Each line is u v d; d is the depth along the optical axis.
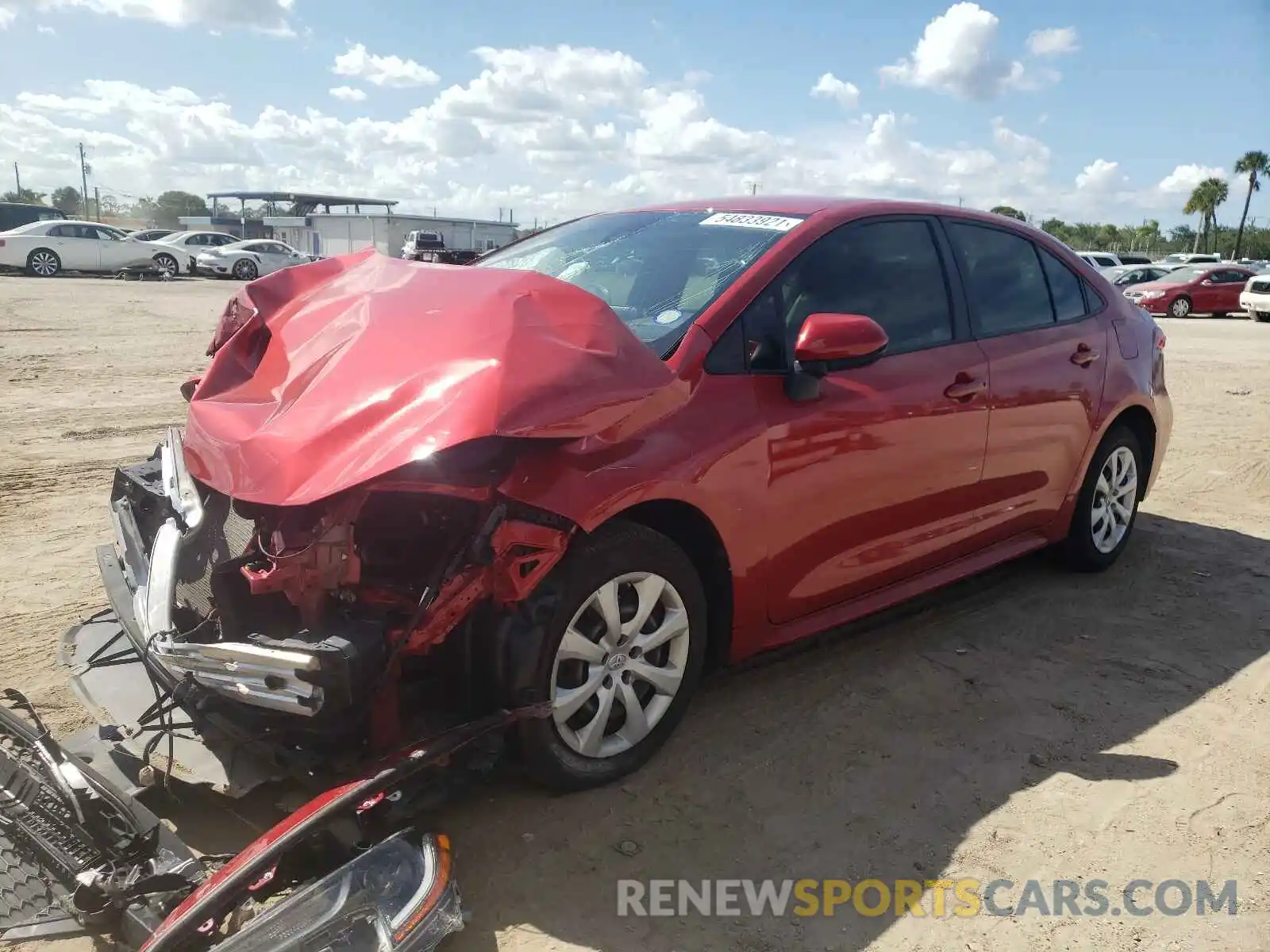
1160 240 87.25
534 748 2.80
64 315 16.95
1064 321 4.60
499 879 2.63
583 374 2.64
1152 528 5.86
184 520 3.03
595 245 3.96
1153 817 2.97
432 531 2.80
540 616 2.72
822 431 3.35
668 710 3.14
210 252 30.91
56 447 7.18
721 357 3.18
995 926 2.52
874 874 2.70
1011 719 3.54
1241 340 18.70
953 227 4.17
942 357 3.86
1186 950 2.45
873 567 3.72
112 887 2.19
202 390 3.10
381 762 2.45
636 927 2.47
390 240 56.06
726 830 2.86
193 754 2.79
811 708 3.58
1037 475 4.41
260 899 2.40
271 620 2.71
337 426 2.54
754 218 3.78
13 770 2.64
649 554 2.93
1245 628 4.39
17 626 4.04
